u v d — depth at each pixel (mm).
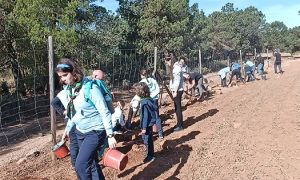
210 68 39125
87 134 5211
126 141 9234
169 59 10477
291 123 10422
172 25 36000
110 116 5203
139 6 37938
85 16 28984
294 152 8141
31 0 22094
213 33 54625
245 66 23406
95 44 28875
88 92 5105
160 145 8812
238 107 13203
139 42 35938
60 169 7695
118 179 6965
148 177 7035
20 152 10453
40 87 23359
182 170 7328
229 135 9539
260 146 8617
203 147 8586
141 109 7719
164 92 16234
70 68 5109
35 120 17531
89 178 5273
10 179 7363
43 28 21266
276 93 16328
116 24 38094
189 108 13547
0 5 23562
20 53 20984
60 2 22656
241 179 6883
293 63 47344
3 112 17734
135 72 26875
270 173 7121
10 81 27531
